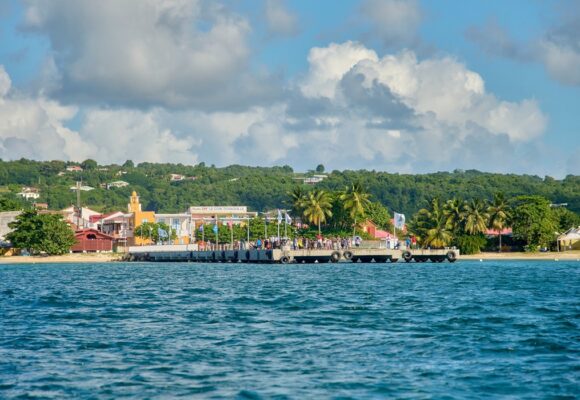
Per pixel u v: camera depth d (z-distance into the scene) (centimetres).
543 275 10419
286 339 4275
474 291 7425
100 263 18162
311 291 7550
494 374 3309
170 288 8281
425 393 3005
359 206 19425
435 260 15412
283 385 3159
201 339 4297
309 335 4409
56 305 6350
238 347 4022
